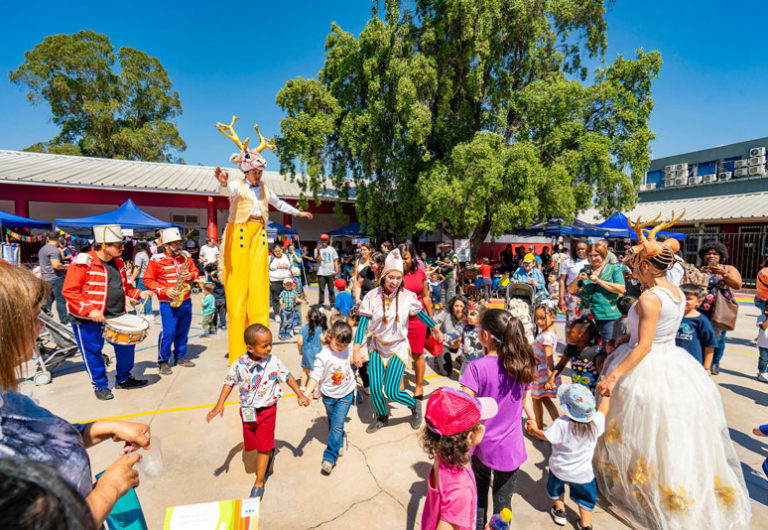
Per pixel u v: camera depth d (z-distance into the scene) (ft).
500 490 7.94
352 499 9.42
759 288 18.25
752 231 58.85
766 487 10.05
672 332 8.81
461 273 42.75
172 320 17.62
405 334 12.54
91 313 13.84
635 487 8.70
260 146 15.07
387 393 12.53
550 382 12.16
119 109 102.99
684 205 74.84
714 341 12.44
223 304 25.93
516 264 59.31
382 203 50.90
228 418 13.43
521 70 48.65
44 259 25.26
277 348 22.16
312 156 50.19
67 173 53.57
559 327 28.89
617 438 9.06
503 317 7.78
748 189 70.03
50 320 16.58
